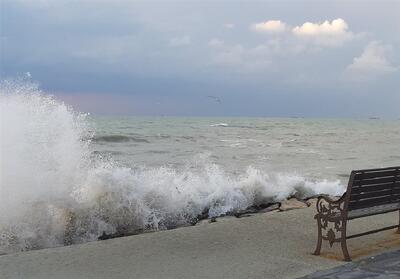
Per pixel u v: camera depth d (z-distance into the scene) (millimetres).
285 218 7641
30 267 4965
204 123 109312
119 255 5434
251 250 5660
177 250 5660
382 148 38562
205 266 5000
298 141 47000
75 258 5301
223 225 7105
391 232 6699
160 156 25609
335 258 5297
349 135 65125
